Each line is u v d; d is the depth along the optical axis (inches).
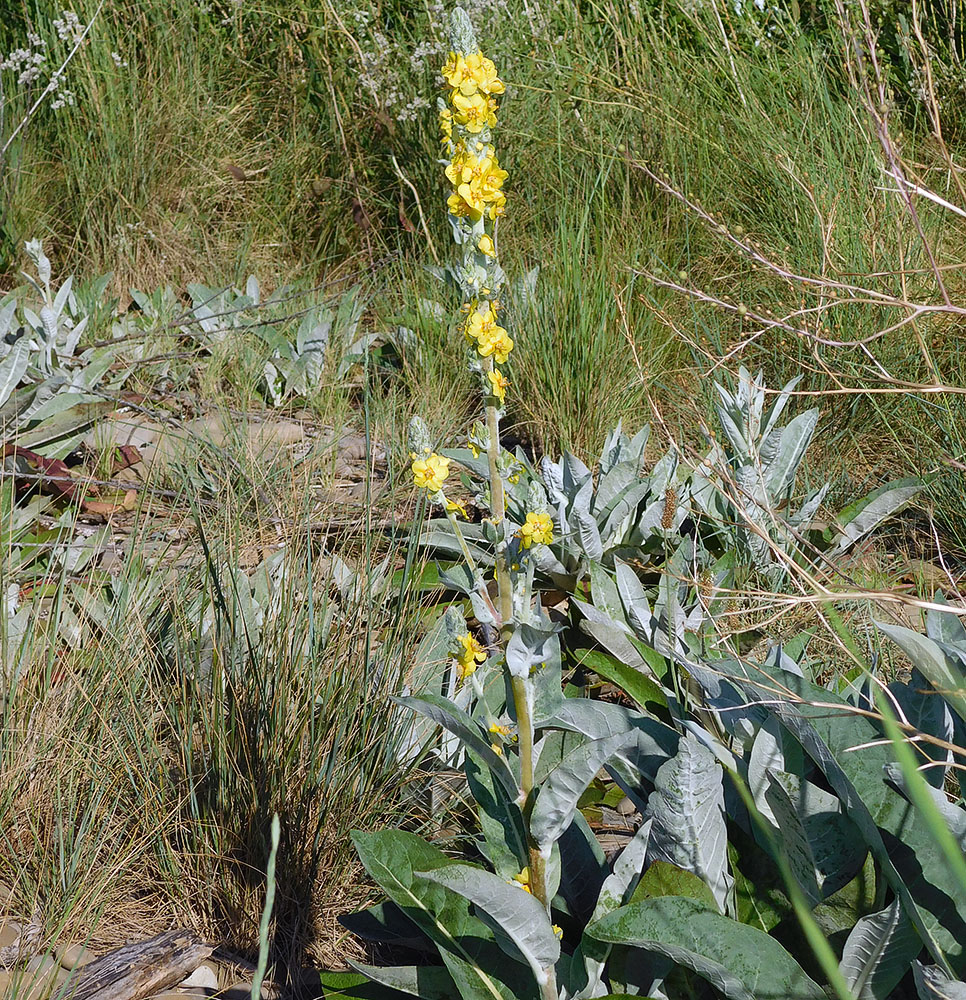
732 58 188.4
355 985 65.5
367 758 81.0
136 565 106.8
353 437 153.5
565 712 69.2
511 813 56.2
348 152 230.2
